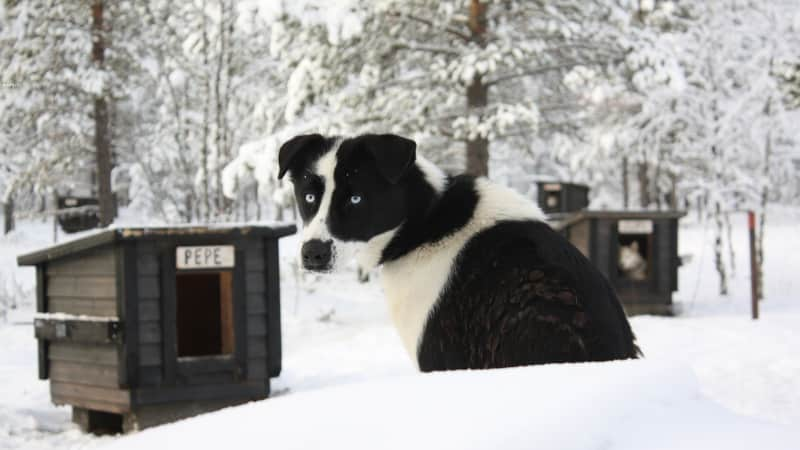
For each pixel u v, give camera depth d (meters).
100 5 14.60
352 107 10.03
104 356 4.70
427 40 10.88
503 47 9.62
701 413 1.68
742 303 10.42
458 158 13.59
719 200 11.55
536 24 10.21
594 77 10.13
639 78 10.02
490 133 9.84
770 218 19.91
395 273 3.11
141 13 14.20
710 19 12.48
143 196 23.92
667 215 9.23
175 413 4.71
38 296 5.06
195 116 14.00
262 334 4.89
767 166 11.98
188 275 5.94
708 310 9.79
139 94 18.08
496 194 3.10
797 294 11.32
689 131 12.86
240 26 9.34
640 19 10.98
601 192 31.20
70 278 4.90
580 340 2.58
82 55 14.53
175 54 13.34
